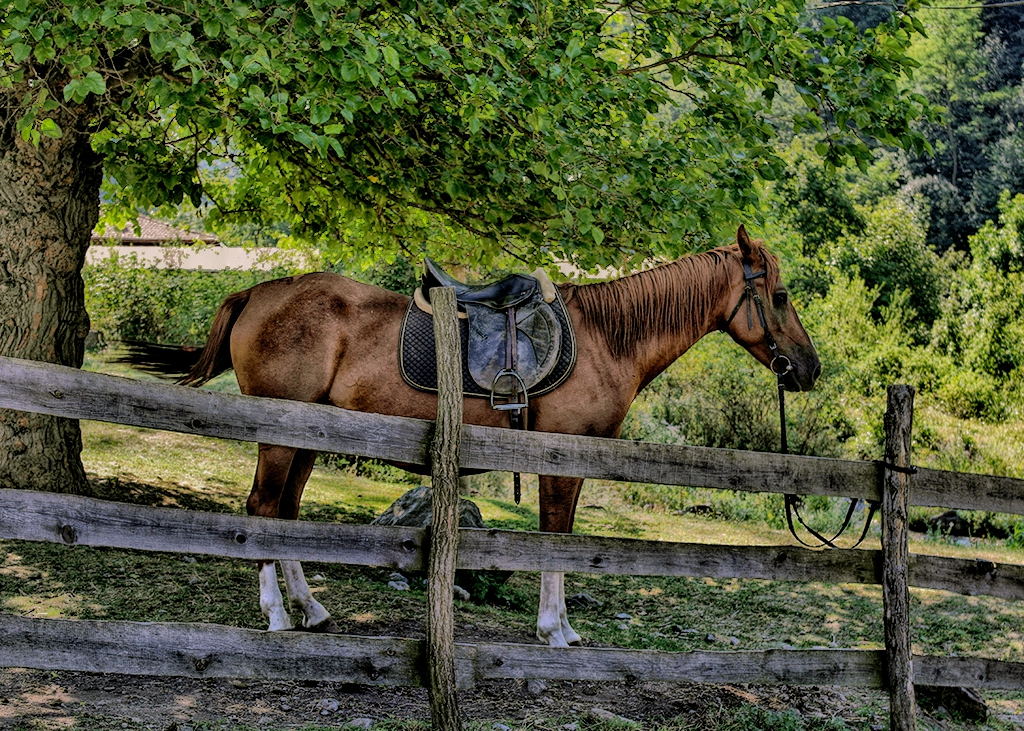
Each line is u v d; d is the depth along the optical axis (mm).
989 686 4504
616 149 6246
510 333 4699
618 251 7035
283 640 3562
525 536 3807
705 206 6121
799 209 24766
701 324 5211
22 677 4105
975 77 36656
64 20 4891
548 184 6426
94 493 7340
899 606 4242
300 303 4777
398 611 5836
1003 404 18047
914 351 20016
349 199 7586
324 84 5168
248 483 9883
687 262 5215
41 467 6805
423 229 8203
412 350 4695
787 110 33500
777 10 6250
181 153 7586
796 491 4156
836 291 21328
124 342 5445
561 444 3832
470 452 3740
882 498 4289
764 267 5230
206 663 3455
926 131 36531
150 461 10086
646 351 5082
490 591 6848
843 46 6344
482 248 7691
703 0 6387
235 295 5043
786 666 4168
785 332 5238
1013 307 19938
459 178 6543
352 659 3650
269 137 5555
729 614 7559
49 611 4918
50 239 6570
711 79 6574
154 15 4441
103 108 6500
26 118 4859
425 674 3729
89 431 11453
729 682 4090
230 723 3889
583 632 6281
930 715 5301
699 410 14062
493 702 4430
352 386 4707
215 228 8562
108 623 3334
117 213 8367
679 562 3996
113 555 6102
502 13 5691
